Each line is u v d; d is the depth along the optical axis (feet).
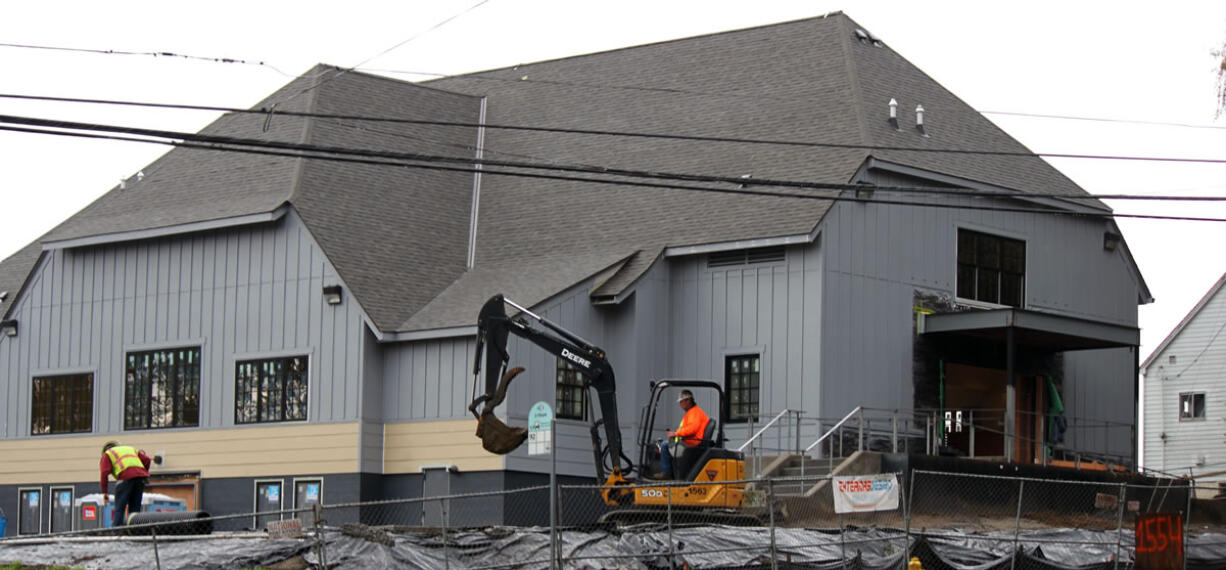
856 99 122.01
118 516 88.69
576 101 139.23
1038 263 127.65
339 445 114.11
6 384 132.67
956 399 128.57
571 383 113.60
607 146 131.85
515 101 142.41
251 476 117.91
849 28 130.82
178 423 122.42
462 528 80.89
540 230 126.41
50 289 131.54
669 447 92.94
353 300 114.73
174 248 125.08
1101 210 131.23
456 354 112.57
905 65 133.39
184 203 126.93
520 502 109.29
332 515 113.09
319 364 116.16
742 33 136.87
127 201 132.36
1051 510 110.22
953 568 83.05
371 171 127.44
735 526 88.12
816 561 79.25
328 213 120.47
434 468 112.06
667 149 128.06
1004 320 112.88
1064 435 127.13
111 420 125.90
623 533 81.30
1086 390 132.16
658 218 121.70
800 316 112.27
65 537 80.74
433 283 121.49
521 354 109.70
